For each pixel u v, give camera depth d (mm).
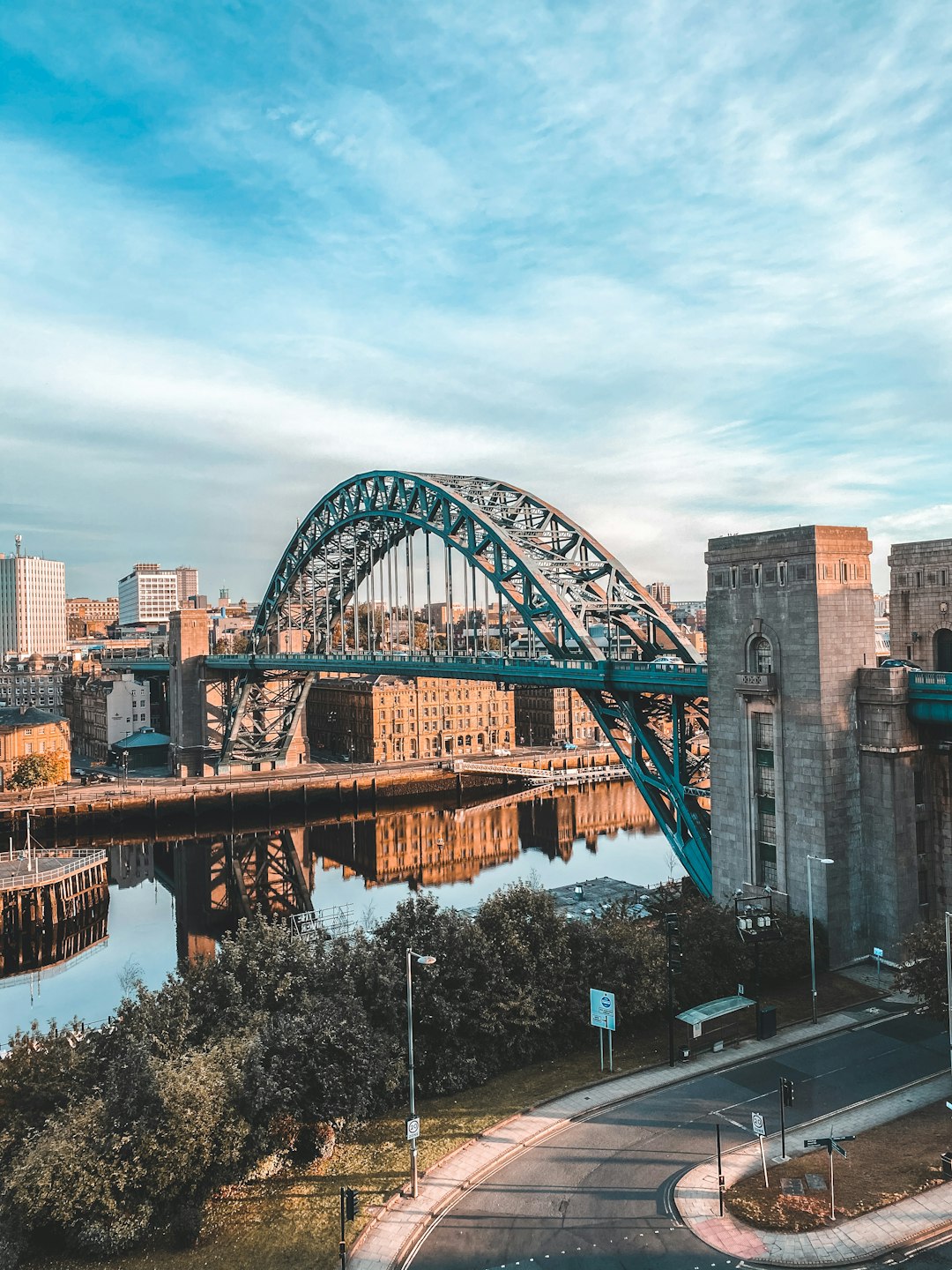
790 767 58969
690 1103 40594
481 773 167625
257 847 130250
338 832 138000
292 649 171750
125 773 171625
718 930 53438
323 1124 38312
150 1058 37125
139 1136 34281
